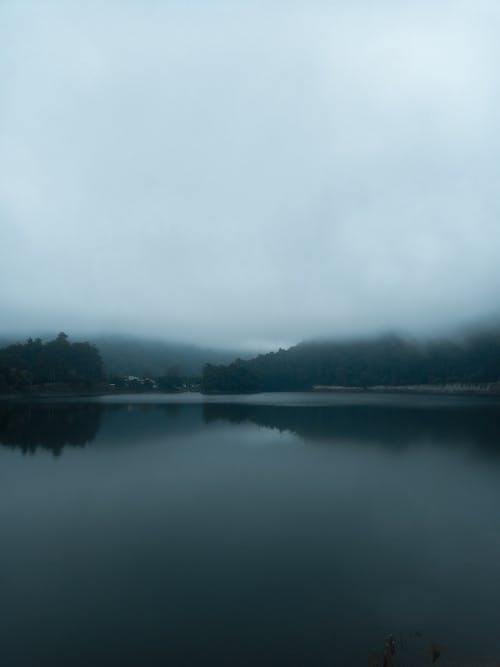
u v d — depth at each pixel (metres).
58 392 162.62
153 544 20.36
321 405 105.38
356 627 14.20
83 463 36.97
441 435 52.56
